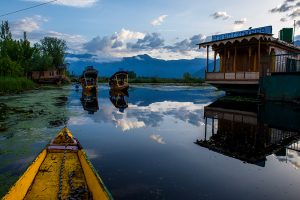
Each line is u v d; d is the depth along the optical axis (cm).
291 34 3375
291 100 2178
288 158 927
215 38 2702
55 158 748
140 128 1431
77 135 1237
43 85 5422
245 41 2550
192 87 5912
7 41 5294
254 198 617
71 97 3036
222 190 657
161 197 608
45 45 7100
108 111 2080
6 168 781
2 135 1171
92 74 3916
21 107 2000
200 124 1562
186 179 721
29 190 563
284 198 619
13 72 4144
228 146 1078
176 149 1025
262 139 1202
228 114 1936
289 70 2762
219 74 2634
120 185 669
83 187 568
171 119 1738
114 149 1009
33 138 1125
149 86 6322
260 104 2339
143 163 848
